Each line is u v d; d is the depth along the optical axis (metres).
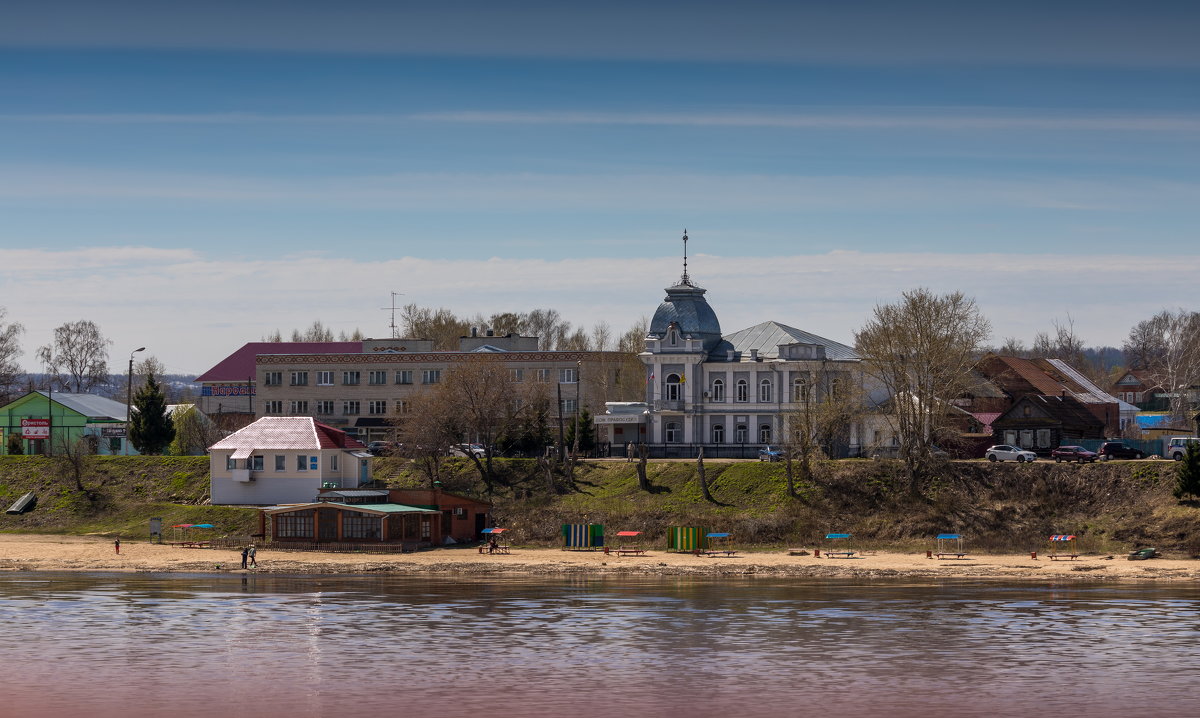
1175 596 90.94
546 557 113.75
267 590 96.69
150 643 74.88
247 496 134.12
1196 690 62.62
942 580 99.81
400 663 68.94
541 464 135.38
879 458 126.06
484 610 85.88
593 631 77.81
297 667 68.12
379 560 112.62
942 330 124.12
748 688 63.12
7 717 58.91
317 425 137.00
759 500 123.06
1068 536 110.81
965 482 120.62
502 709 59.44
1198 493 111.44
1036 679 64.88
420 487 134.50
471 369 139.75
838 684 63.97
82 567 110.94
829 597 91.19
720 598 90.88
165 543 123.50
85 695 62.56
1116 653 70.88
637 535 119.38
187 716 58.81
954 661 68.94
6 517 135.75
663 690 62.75
